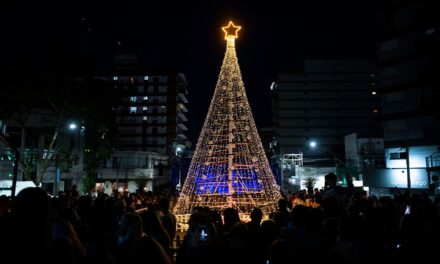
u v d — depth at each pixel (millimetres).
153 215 6324
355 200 9391
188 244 6359
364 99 85250
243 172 19797
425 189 30203
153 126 84562
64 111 28141
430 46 34625
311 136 83875
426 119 34812
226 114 19797
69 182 36875
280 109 84875
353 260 4418
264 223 6547
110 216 9266
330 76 85938
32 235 3033
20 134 32188
